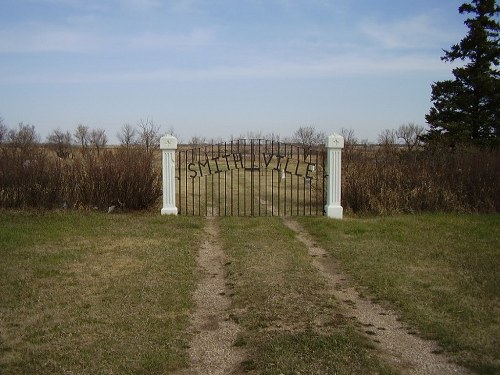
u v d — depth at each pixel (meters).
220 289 6.80
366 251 8.61
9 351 4.64
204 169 29.84
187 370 4.43
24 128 29.94
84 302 5.99
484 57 18.58
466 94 18.69
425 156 14.18
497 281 6.88
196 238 9.62
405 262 7.94
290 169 29.48
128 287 6.59
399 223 10.98
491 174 13.00
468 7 18.73
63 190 12.29
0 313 5.59
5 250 8.30
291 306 5.93
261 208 14.23
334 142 11.81
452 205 12.75
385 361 4.55
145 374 4.28
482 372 4.36
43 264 7.54
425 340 5.12
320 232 10.21
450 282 6.91
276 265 7.71
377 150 15.41
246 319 5.58
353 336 5.05
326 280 7.17
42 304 5.88
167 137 11.96
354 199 12.64
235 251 8.62
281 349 4.69
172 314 5.74
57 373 4.23
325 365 4.39
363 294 6.60
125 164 12.63
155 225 10.65
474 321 5.51
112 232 9.88
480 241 9.32
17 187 12.09
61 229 9.99
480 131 18.86
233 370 4.43
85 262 7.77
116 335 5.05
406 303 6.11
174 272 7.36
